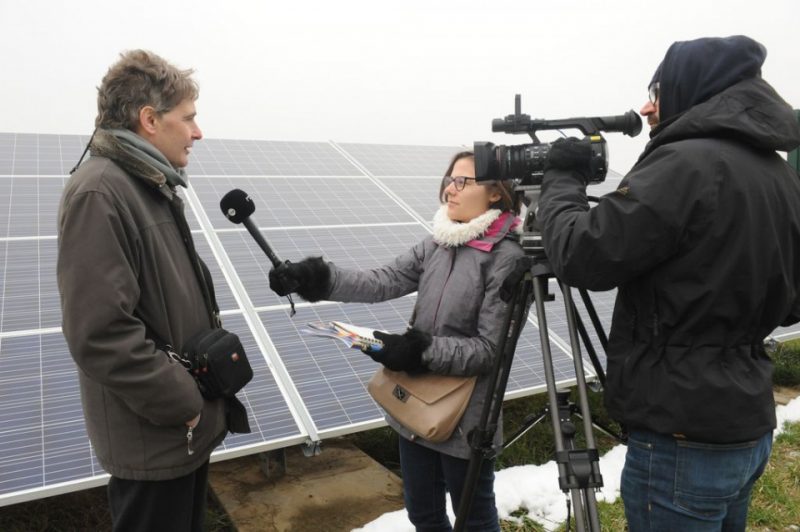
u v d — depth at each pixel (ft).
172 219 7.06
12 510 10.79
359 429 10.19
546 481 11.82
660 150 5.78
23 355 10.46
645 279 5.92
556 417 6.32
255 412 10.18
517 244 8.03
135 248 6.36
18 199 15.24
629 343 6.15
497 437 8.02
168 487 6.88
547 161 6.53
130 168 6.50
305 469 12.28
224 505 10.96
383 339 7.56
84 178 6.22
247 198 7.91
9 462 8.54
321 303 13.48
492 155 6.85
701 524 5.89
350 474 12.13
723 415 5.61
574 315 6.67
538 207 6.48
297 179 19.88
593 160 6.57
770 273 5.66
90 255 6.00
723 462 5.76
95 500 11.41
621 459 12.80
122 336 6.09
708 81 5.88
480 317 7.82
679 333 5.74
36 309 11.59
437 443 7.85
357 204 18.72
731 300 5.58
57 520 10.75
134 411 6.45
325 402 10.67
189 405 6.50
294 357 11.68
